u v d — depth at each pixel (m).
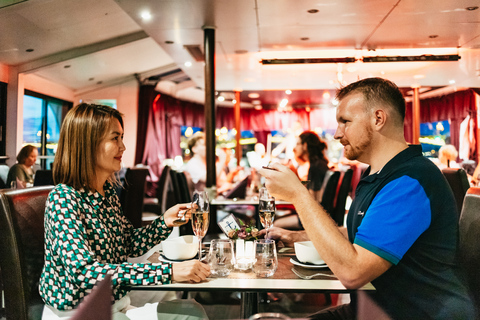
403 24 5.15
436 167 1.17
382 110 1.22
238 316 2.54
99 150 1.40
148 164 10.27
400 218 1.07
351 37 5.78
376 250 1.05
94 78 8.98
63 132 1.40
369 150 1.27
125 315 1.31
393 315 1.13
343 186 3.86
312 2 4.35
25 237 1.38
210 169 5.22
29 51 6.78
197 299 2.93
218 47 6.34
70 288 1.22
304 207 1.14
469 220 1.42
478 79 8.95
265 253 1.30
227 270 1.31
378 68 7.88
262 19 4.94
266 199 1.69
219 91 10.91
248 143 13.40
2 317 2.16
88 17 5.87
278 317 0.89
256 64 7.58
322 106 12.84
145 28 5.34
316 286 1.17
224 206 4.59
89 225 1.34
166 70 9.53
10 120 7.41
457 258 1.13
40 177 4.54
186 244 1.47
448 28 5.33
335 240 1.07
